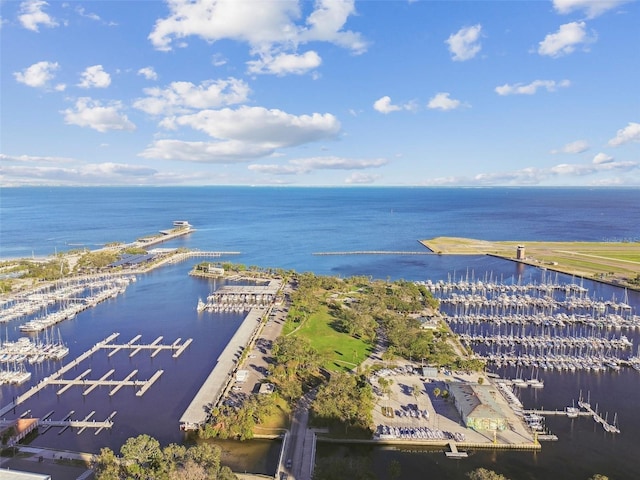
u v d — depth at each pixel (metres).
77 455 105.88
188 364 159.88
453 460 106.19
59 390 139.50
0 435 111.00
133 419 123.69
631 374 152.50
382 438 111.81
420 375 147.00
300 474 98.75
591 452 109.56
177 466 86.31
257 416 117.19
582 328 199.75
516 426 118.38
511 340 180.38
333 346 170.88
